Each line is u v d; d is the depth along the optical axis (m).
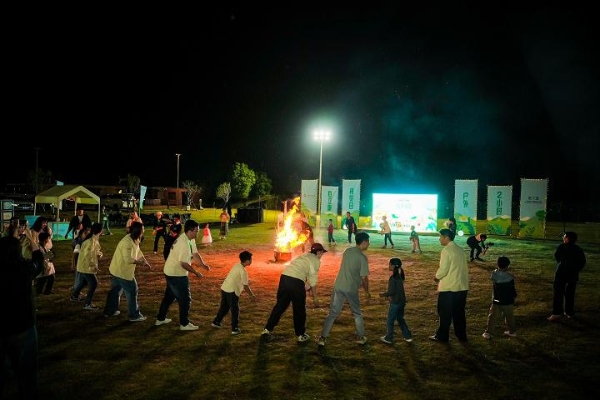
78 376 5.93
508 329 7.85
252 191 57.88
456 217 28.31
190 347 7.07
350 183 31.77
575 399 5.46
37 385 4.64
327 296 10.88
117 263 8.34
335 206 31.98
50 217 32.47
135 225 8.47
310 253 7.62
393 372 6.20
